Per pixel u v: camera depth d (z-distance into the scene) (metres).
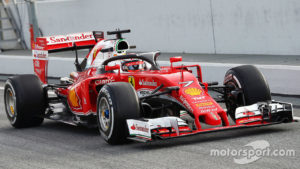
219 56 49.88
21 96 28.98
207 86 25.39
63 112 30.31
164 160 19.95
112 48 27.89
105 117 23.58
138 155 21.06
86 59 30.56
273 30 47.12
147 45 59.44
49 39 31.72
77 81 28.72
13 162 21.56
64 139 25.72
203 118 22.55
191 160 19.67
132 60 27.20
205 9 52.66
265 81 25.12
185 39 55.31
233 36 50.59
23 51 70.94
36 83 29.64
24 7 72.19
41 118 30.02
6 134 28.12
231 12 50.28
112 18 62.38
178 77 24.22
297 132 23.61
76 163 20.58
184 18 54.88
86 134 26.67
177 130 21.55
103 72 27.06
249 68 25.59
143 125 21.45
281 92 36.66
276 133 23.59
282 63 40.91
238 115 23.38
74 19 66.81
